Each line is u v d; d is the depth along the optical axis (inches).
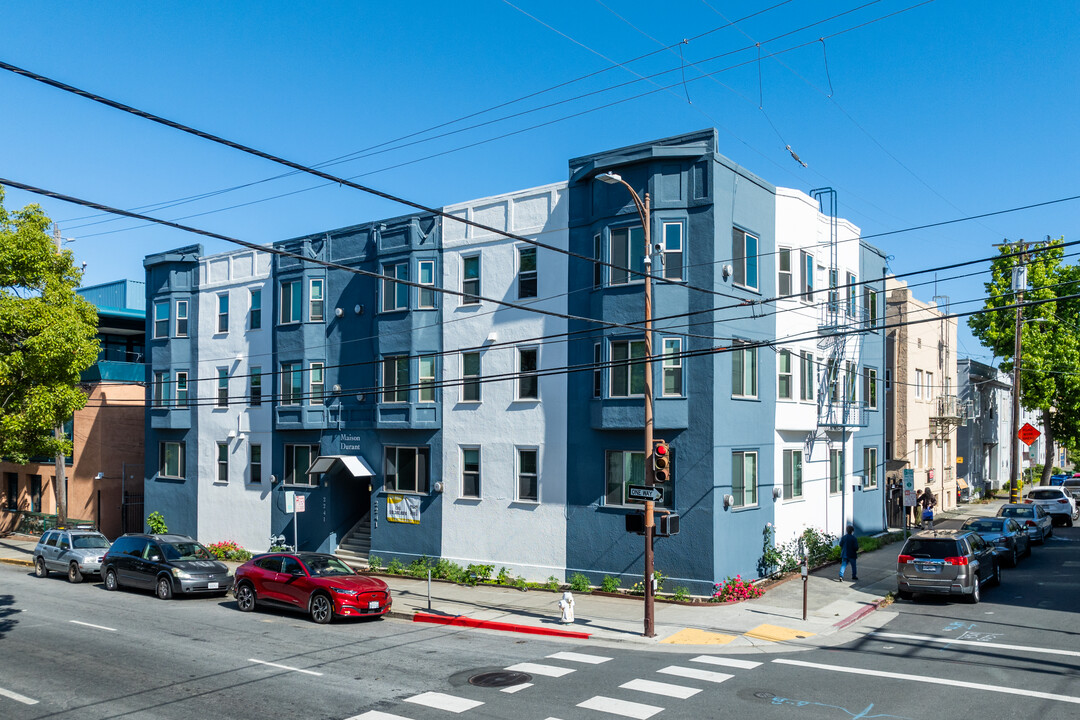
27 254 1022.4
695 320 868.0
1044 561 1098.7
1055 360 1734.7
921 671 560.4
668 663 592.4
